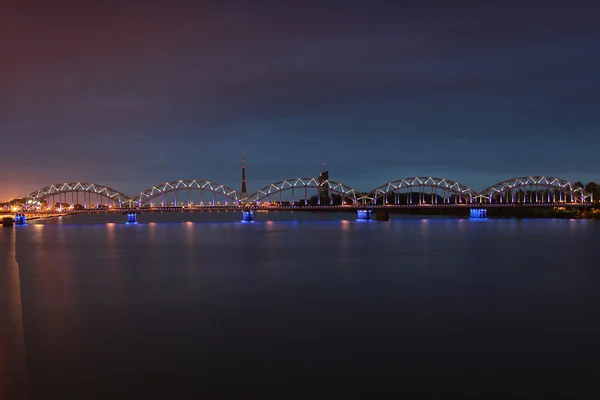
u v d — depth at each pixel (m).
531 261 81.62
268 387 27.83
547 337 36.62
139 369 30.02
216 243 122.88
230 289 55.09
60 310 44.22
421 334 37.16
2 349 33.19
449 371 30.20
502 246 109.88
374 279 62.47
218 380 28.69
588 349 34.00
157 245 117.81
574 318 41.94
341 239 134.12
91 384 27.89
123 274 67.19
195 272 69.25
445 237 138.50
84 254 96.50
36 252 101.06
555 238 131.75
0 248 110.56
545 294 52.44
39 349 33.34
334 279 62.56
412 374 29.69
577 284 58.81
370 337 36.41
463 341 35.62
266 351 33.22
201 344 34.59
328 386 28.08
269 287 56.34
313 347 34.12
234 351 33.22
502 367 30.89
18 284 58.62
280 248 107.69
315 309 44.94
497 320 41.25
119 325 39.12
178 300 48.81
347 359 32.00
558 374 29.80
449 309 45.19
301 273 68.00
